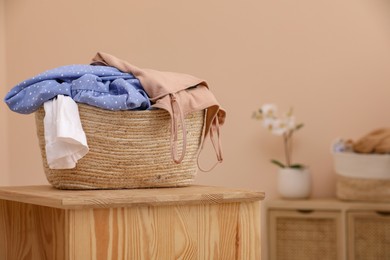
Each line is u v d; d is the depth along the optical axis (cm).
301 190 382
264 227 390
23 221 195
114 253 159
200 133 199
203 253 173
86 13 391
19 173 380
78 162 179
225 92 395
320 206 368
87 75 180
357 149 374
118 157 181
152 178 188
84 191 177
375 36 396
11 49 388
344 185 372
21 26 389
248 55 396
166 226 167
